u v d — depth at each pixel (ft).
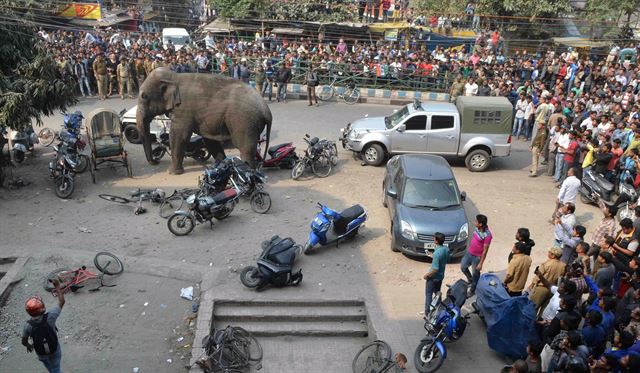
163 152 59.21
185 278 37.68
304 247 41.37
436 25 108.68
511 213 49.26
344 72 89.71
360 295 36.11
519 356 29.45
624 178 48.55
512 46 106.63
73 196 50.01
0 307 34.04
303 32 106.32
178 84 53.01
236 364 29.60
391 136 58.54
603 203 45.65
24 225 43.96
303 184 54.54
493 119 57.93
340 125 74.43
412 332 32.71
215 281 36.94
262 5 110.11
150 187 52.44
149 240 42.50
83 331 32.37
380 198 51.67
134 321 33.47
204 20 133.18
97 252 40.14
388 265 40.27
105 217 46.03
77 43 94.79
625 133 54.24
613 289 33.09
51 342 26.32
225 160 48.88
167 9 135.95
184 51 88.17
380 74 88.69
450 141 58.65
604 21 103.30
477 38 99.19
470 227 46.21
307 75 85.56
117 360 30.35
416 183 43.55
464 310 34.91
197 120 53.67
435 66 88.28
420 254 40.24
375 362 28.99
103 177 54.65
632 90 73.82
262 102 53.78
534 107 70.44
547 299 31.48
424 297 36.35
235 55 90.43
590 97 71.31
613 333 28.30
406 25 105.29
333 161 58.95
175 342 31.99
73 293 35.68
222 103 52.80
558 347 25.67
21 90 48.70
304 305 35.19
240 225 45.47
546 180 57.77
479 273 35.09
